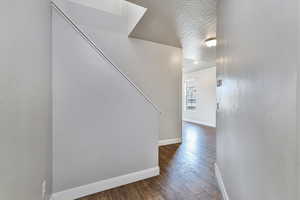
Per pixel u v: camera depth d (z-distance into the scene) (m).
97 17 3.01
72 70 1.64
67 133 1.61
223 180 1.70
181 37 3.26
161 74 3.72
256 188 0.83
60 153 1.58
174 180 2.04
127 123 1.96
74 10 2.84
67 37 1.62
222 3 1.74
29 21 0.93
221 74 1.81
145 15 2.36
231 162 1.36
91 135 1.73
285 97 0.56
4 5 0.65
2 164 0.64
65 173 1.60
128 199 1.66
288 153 0.55
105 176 1.82
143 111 2.09
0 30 0.62
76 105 1.65
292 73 0.52
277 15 0.62
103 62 1.81
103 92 1.80
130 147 1.99
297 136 0.49
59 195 1.57
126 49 3.28
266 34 0.71
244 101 1.01
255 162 0.84
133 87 2.01
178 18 2.43
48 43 1.42
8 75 0.69
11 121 0.71
